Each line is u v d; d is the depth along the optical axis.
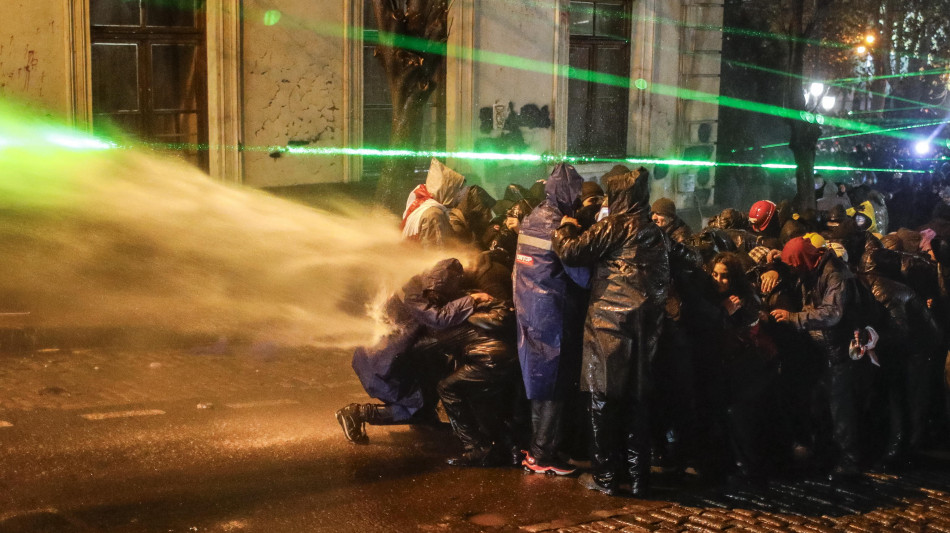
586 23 16.50
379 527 5.27
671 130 17.94
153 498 5.45
